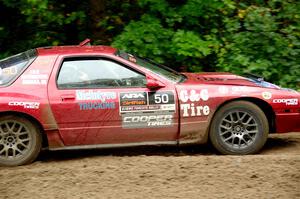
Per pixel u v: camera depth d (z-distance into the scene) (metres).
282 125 7.66
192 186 6.00
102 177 6.37
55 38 11.70
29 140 7.38
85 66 7.50
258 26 10.65
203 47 10.49
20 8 10.65
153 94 7.42
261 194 5.71
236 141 7.61
